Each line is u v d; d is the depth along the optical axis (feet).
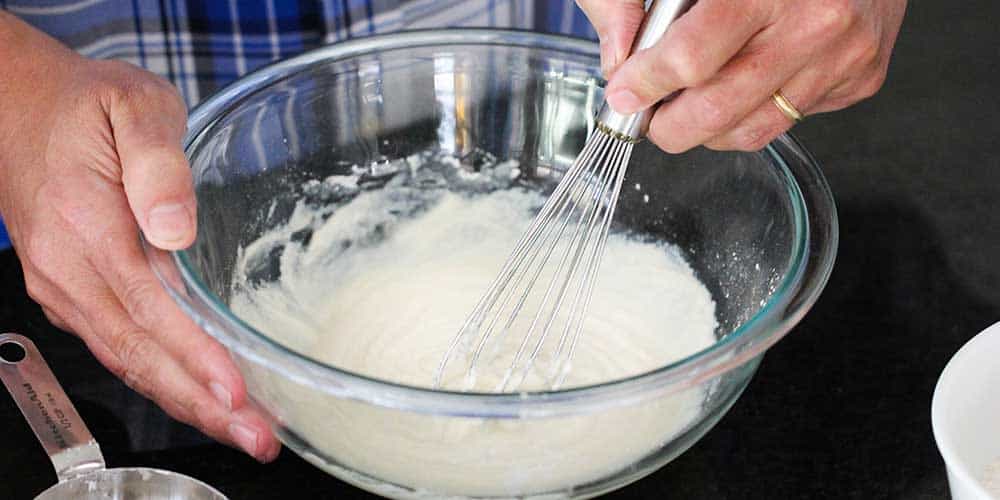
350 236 3.42
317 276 3.33
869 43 2.72
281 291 3.20
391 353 3.10
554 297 3.28
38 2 3.97
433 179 3.47
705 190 3.20
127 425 2.98
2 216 3.32
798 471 2.93
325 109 3.24
